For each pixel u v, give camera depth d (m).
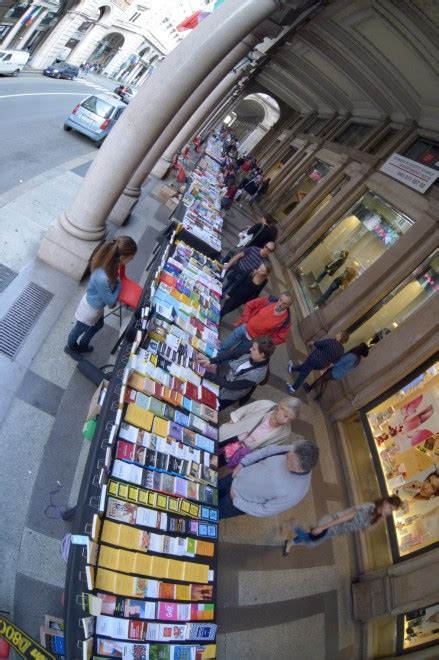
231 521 5.18
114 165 6.08
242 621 4.53
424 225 8.15
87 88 30.22
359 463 7.10
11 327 5.35
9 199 7.95
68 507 4.09
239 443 4.44
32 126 12.92
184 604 3.43
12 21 27.86
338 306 9.13
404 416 6.66
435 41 8.62
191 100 9.10
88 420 4.32
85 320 4.93
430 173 8.91
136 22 46.59
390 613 5.20
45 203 8.48
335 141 16.20
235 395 5.40
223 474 5.10
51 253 6.49
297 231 13.86
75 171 10.77
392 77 11.12
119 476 3.66
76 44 39.56
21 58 22.12
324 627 5.10
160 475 3.91
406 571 5.28
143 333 4.91
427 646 4.91
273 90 24.53
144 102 5.80
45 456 4.34
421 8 8.23
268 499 3.76
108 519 3.38
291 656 4.61
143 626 3.12
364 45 11.14
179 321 5.72
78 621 2.87
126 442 3.90
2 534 3.63
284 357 8.66
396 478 6.43
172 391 4.64
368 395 7.16
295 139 21.34
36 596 3.46
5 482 3.95
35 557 3.65
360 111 15.37
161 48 53.78
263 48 13.80
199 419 4.67
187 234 8.59
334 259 11.26
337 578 5.62
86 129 13.58
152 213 10.88
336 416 7.63
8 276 6.02
